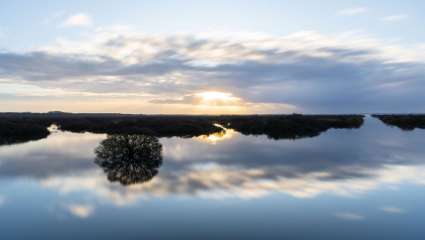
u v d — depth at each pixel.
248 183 16.86
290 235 10.17
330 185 16.58
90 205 12.87
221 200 13.81
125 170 20.05
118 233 10.19
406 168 21.47
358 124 74.50
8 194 14.46
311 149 31.77
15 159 24.72
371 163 23.59
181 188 15.63
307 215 12.05
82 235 10.01
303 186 16.39
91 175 18.47
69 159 24.75
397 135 48.44
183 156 26.52
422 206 13.16
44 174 18.80
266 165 22.53
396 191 15.46
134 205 12.97
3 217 11.53
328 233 10.40
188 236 10.00
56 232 10.24
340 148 32.59
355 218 11.77
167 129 52.44
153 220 11.34
